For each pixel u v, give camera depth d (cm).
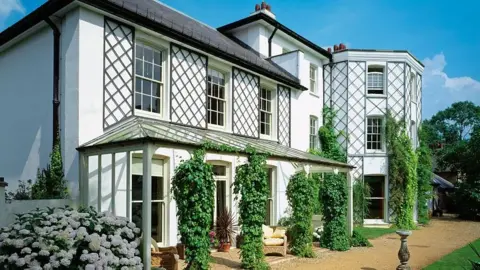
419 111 2262
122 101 932
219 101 1270
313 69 1983
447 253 1160
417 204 2128
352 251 1167
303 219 1065
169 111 1048
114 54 921
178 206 770
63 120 874
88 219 639
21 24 945
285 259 1009
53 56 910
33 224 601
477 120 4719
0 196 697
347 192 1247
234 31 1803
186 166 757
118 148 766
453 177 3497
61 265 569
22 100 1003
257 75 1416
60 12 881
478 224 2098
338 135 1973
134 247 665
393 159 1914
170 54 1065
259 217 884
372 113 1964
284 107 1571
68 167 848
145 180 704
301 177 1098
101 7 870
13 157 1014
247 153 905
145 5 1204
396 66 1991
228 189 1202
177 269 777
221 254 1047
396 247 1262
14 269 561
